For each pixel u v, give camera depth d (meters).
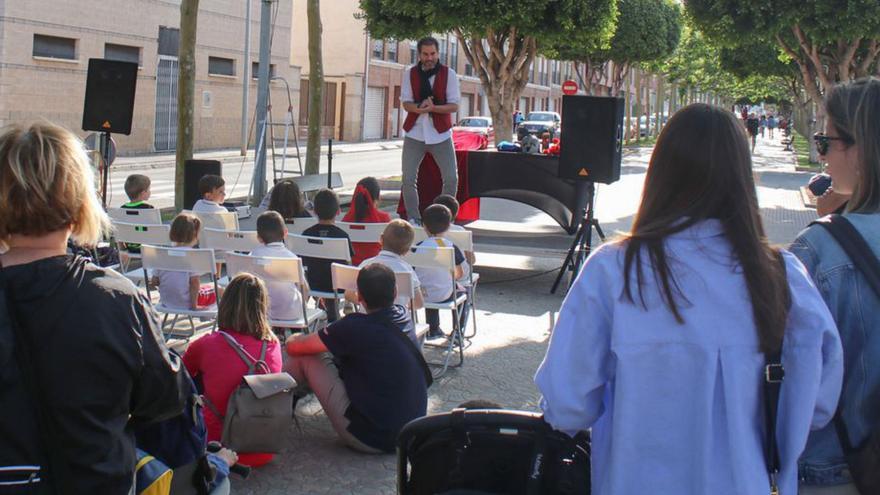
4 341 1.89
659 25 37.66
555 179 10.41
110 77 10.95
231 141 32.06
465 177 10.75
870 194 2.38
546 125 37.28
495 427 2.28
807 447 2.32
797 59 22.27
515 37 19.80
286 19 34.28
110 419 1.98
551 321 8.12
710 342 1.91
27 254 2.01
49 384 1.91
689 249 1.97
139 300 2.07
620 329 1.95
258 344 4.41
